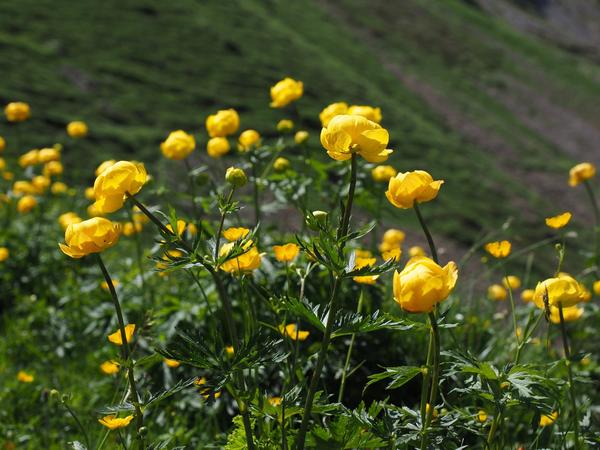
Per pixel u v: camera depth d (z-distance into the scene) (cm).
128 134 2459
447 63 5662
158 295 453
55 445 334
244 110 3189
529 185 3816
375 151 185
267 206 397
